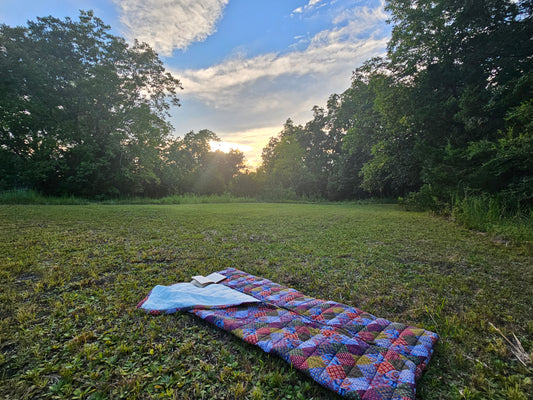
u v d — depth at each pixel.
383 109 14.61
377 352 1.54
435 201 9.70
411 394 1.24
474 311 2.22
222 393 1.30
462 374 1.46
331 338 1.66
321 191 30.19
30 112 14.47
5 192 12.82
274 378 1.38
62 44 15.89
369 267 3.40
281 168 29.81
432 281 2.91
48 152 15.02
